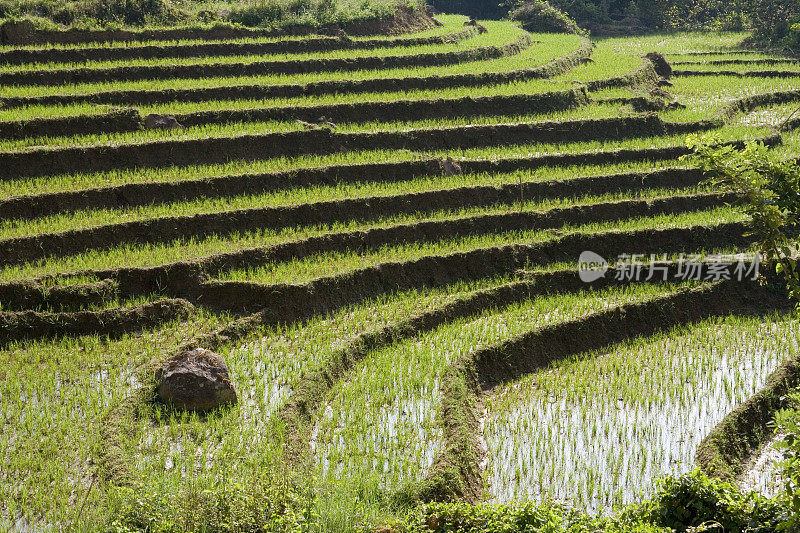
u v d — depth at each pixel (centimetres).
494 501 1178
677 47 4491
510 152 2558
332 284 1780
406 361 1554
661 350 1692
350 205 2108
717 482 1050
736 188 1030
